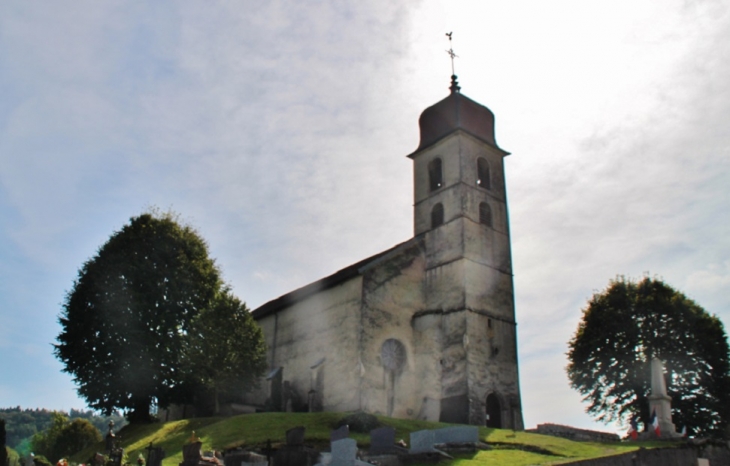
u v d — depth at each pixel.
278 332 43.72
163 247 40.06
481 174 42.56
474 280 38.47
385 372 36.09
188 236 42.09
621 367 42.59
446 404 36.09
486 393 36.25
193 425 31.22
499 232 41.47
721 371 41.22
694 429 40.69
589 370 44.06
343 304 37.75
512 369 38.41
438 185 42.50
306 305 41.41
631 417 42.03
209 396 39.94
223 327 38.09
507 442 25.73
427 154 43.59
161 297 39.00
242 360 38.31
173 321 38.44
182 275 39.75
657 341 41.88
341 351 36.72
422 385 37.09
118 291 38.03
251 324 39.97
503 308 39.53
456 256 38.84
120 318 37.22
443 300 38.66
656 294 43.53
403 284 38.94
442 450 22.98
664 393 32.00
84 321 38.06
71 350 37.88
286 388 39.28
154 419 39.38
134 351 36.53
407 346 37.72
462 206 39.72
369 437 25.05
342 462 18.03
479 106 43.72
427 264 40.59
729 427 40.19
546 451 24.66
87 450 32.69
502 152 43.69
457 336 36.97
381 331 36.69
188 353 37.28
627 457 22.02
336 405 35.72
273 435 24.98
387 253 38.75
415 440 22.56
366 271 37.12
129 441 30.97
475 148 42.31
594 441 31.58
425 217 42.09
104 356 36.91
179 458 23.61
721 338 42.12
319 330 39.28
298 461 19.39
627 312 43.41
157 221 41.34
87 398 37.50
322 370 37.44
